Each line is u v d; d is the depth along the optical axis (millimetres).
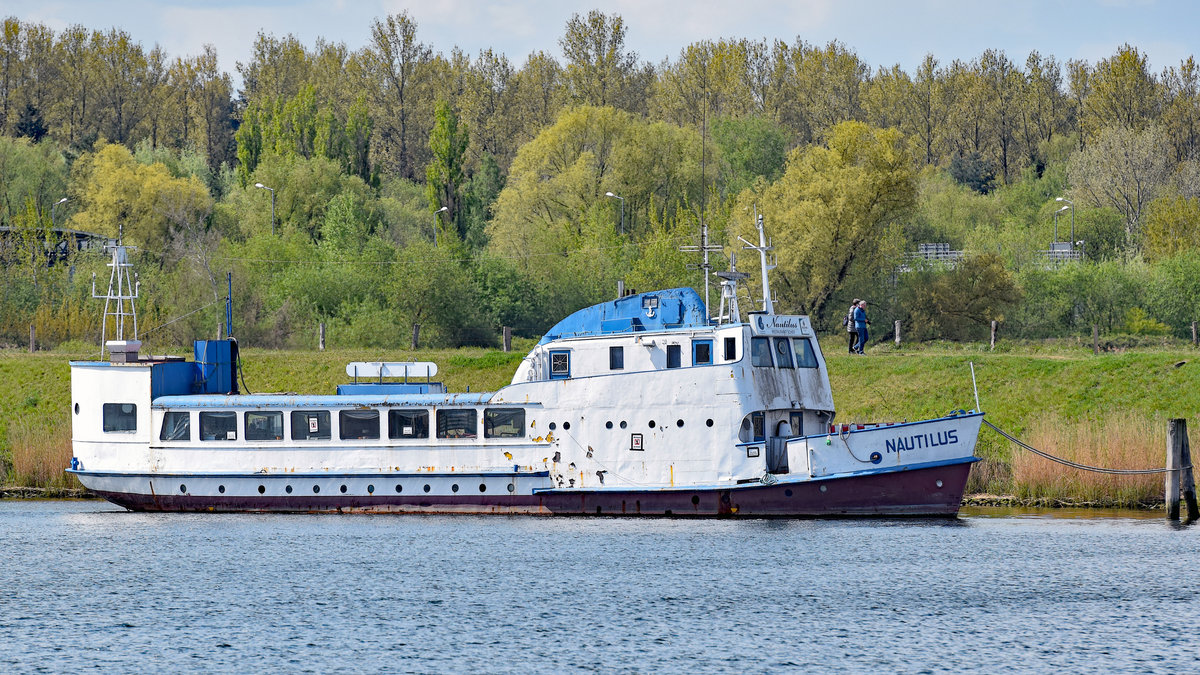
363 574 137125
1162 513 170000
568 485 162750
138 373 177000
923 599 124375
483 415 166125
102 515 177250
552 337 171375
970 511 171250
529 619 118562
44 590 132125
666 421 159250
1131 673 101562
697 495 159750
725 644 110375
